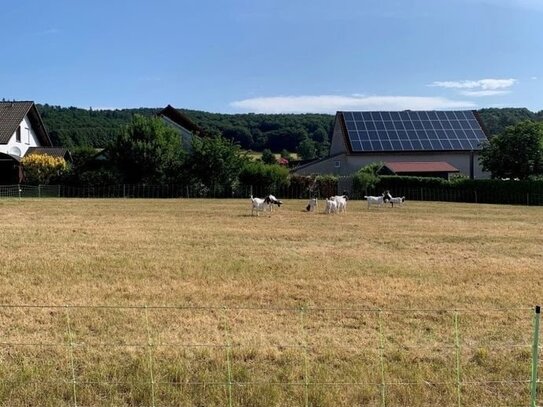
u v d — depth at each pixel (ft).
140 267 40.19
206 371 20.25
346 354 22.33
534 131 146.61
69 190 151.12
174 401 18.02
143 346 22.91
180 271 38.99
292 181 155.94
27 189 146.30
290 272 39.27
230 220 76.48
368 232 64.39
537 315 17.78
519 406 18.12
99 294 32.22
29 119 172.35
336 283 35.88
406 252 50.08
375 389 18.93
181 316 27.43
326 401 17.98
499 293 33.76
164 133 156.97
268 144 387.14
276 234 61.11
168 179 154.81
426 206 115.65
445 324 26.66
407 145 169.78
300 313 28.30
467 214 94.22
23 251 46.73
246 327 25.79
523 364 21.42
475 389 19.20
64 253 46.11
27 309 28.43
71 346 21.29
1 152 149.48
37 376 19.65
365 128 175.52
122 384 19.15
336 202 92.43
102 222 72.08
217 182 155.02
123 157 153.48
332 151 194.08
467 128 176.96
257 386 18.93
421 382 19.49
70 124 356.59
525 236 62.75
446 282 36.78
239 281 36.06
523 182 136.56
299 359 21.68
